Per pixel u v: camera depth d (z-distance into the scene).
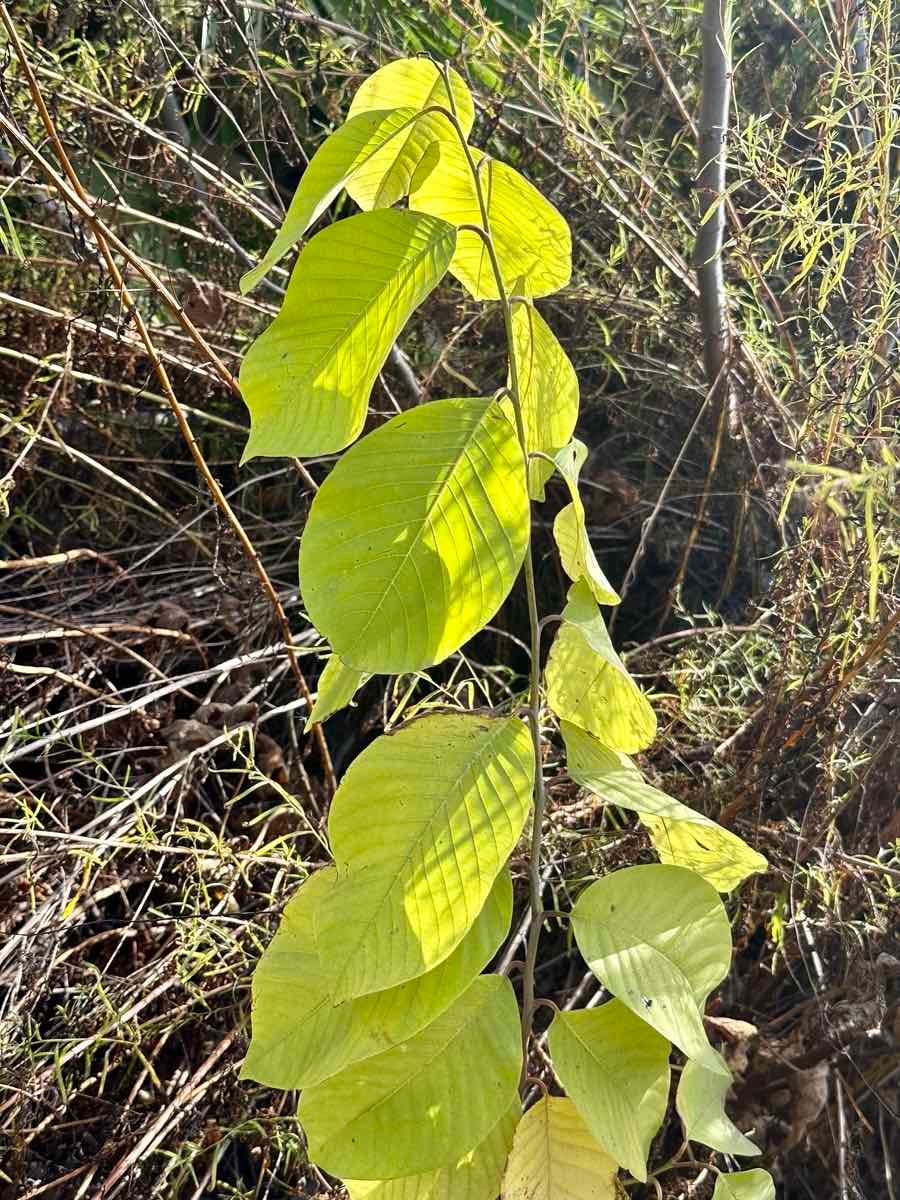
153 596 1.19
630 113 1.34
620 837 0.97
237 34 1.22
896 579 0.91
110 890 0.89
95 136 1.11
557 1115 0.55
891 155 1.06
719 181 1.06
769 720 0.97
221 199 1.13
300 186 0.44
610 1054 0.52
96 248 0.96
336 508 0.41
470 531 0.42
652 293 1.29
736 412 1.18
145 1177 0.82
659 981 0.51
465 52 1.17
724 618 1.26
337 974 0.43
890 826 0.98
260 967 0.53
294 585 1.25
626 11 1.25
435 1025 0.51
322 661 1.21
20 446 1.17
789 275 1.23
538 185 1.24
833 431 0.87
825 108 0.93
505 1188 0.53
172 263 1.31
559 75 1.18
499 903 0.48
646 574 1.34
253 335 1.24
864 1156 1.01
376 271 0.42
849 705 0.98
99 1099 0.82
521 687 1.25
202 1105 0.87
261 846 0.99
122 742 1.06
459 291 1.28
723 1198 0.54
